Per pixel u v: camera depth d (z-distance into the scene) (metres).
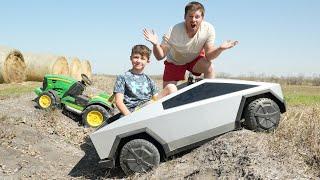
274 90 6.75
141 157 6.39
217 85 6.67
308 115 8.62
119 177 6.65
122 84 6.80
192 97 6.57
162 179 6.02
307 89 33.72
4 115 9.61
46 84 11.65
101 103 10.69
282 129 6.88
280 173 5.25
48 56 23.52
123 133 6.45
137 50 6.81
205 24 7.16
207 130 6.45
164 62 8.12
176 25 7.26
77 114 11.27
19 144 8.05
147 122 6.42
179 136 6.42
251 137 6.25
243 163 5.60
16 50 21.62
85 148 8.67
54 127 9.71
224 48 6.95
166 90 7.02
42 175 6.91
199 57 7.68
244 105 6.75
